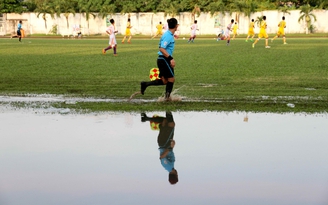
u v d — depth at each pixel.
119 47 29.66
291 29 51.94
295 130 6.09
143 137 5.71
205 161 4.66
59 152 5.04
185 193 3.76
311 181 4.04
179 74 12.99
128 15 55.88
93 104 8.17
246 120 6.75
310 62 16.66
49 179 4.14
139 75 12.80
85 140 5.57
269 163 4.59
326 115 7.11
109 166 4.50
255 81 11.40
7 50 25.59
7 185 4.00
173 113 7.31
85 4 57.12
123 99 8.76
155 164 4.55
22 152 5.06
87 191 3.82
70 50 25.75
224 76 12.47
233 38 45.78
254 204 3.53
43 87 10.40
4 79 11.90
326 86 10.49
